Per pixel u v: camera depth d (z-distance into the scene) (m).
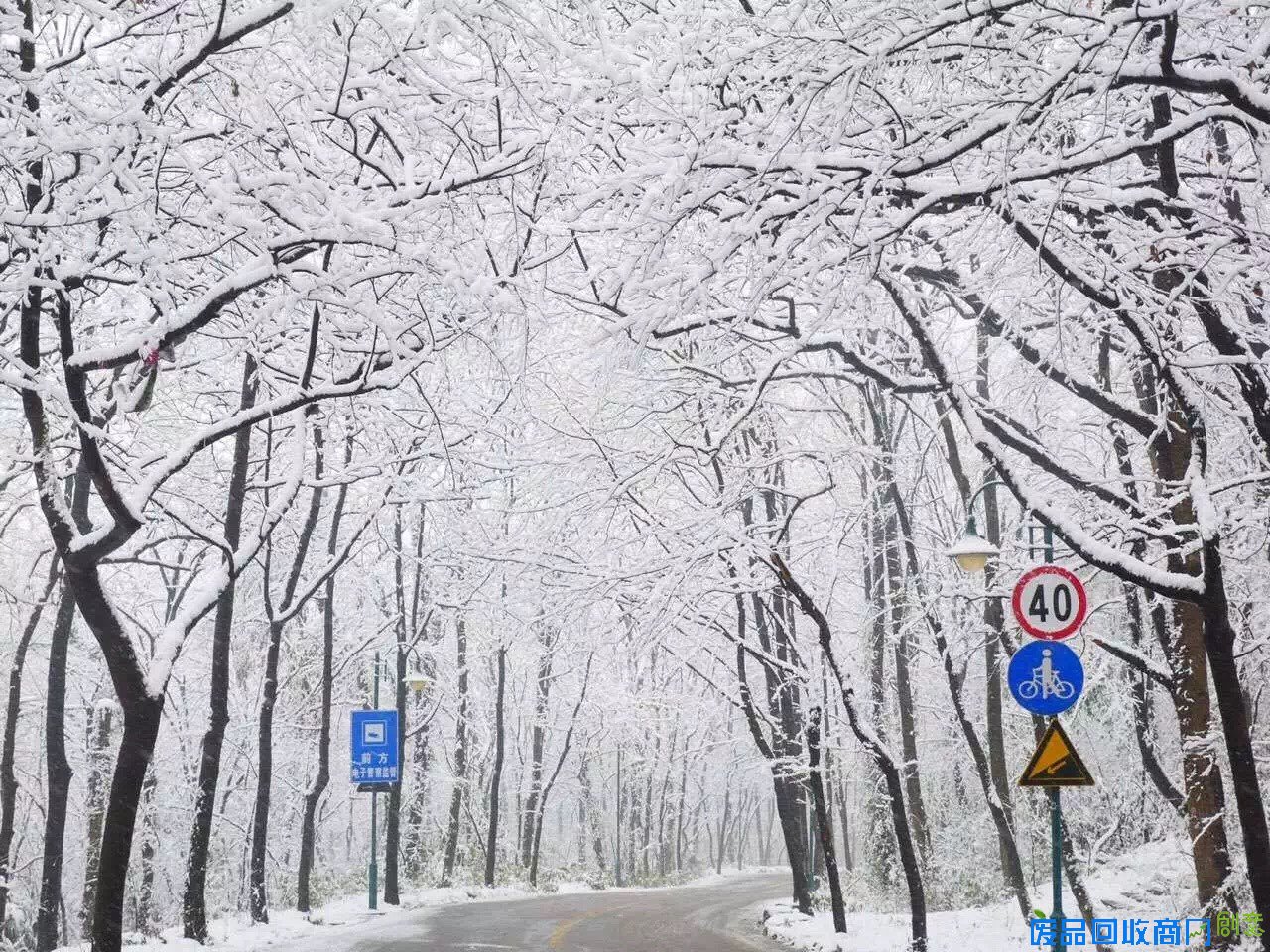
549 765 59.91
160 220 13.27
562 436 20.38
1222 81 9.55
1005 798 24.44
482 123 14.91
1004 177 10.30
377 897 31.73
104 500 11.91
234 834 39.56
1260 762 16.20
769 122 11.39
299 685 39.16
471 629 44.12
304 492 30.95
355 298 13.16
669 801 67.94
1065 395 20.27
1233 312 13.38
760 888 47.00
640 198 13.09
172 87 12.52
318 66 13.73
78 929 38.91
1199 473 11.50
